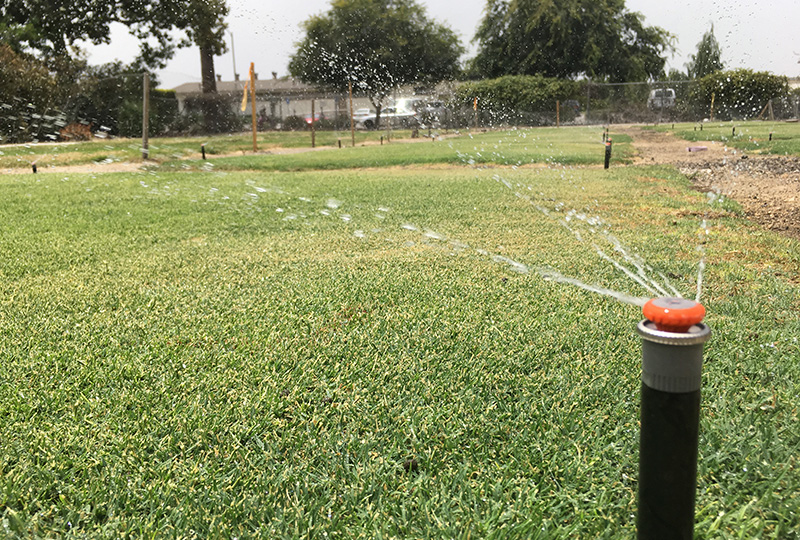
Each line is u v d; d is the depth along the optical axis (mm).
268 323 3199
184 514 1673
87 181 11180
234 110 31516
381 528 1622
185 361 2705
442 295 3664
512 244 5125
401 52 27391
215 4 30359
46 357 2744
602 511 1677
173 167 14734
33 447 2006
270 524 1642
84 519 1676
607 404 2273
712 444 1937
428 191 8711
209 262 4652
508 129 31375
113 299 3691
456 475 1844
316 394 2387
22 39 27281
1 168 14430
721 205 7051
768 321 3102
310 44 25109
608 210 6805
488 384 2457
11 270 4457
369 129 31922
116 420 2189
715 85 30875
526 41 37812
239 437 2094
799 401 2215
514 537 1581
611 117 34562
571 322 3154
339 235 5637
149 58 31000
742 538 1540
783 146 15586
